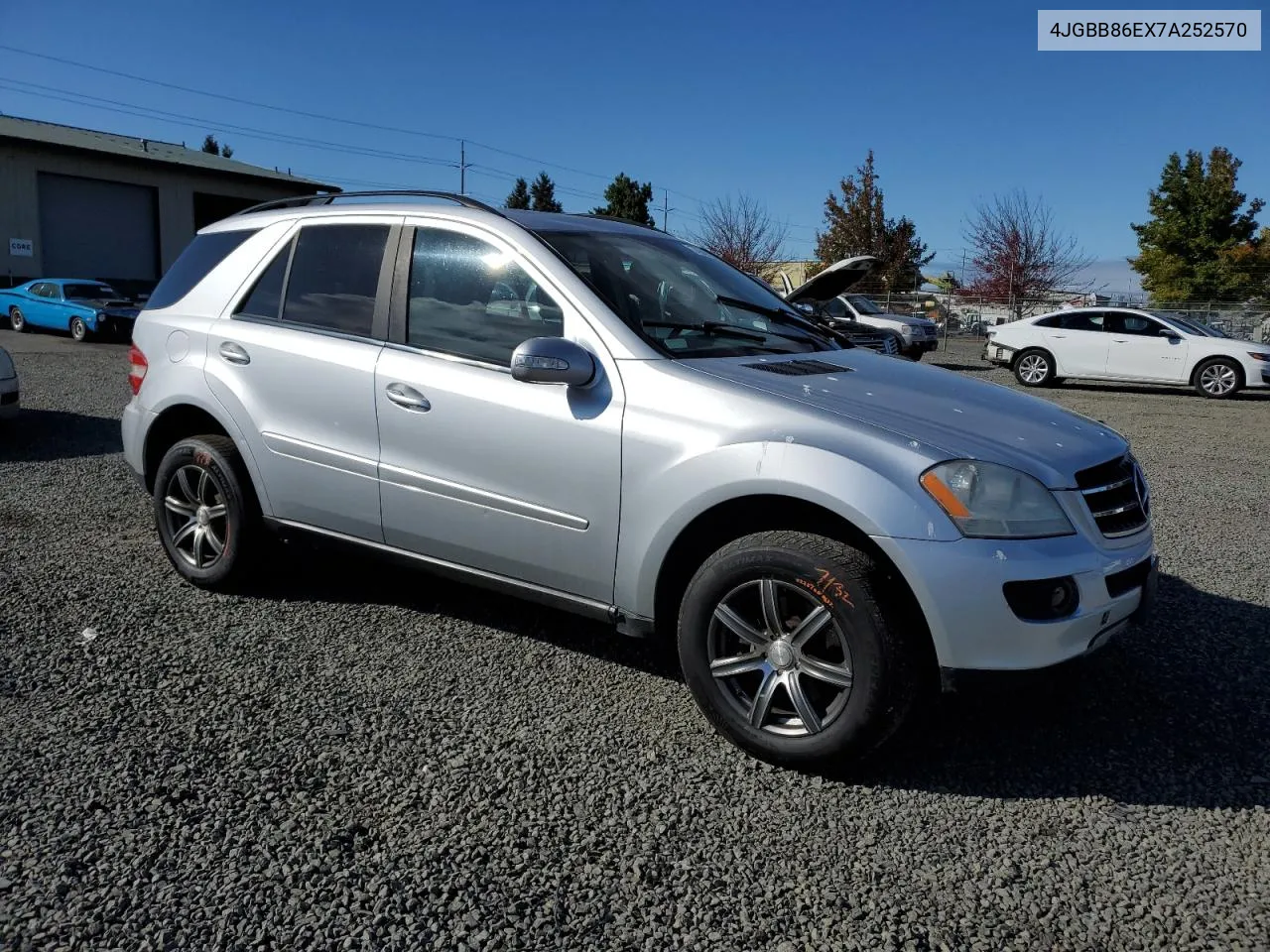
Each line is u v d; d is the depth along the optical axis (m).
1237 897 2.54
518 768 3.12
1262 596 4.98
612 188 47.41
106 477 7.15
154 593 4.61
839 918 2.44
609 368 3.41
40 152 30.86
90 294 22.09
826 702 3.16
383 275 4.05
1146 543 3.32
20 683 3.60
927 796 3.02
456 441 3.68
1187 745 3.38
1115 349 17.28
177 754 3.13
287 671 3.78
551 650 4.08
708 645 3.23
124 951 2.24
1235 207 38.47
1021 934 2.39
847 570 2.93
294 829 2.74
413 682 3.73
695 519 3.21
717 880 2.58
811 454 2.99
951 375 4.02
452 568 3.86
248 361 4.30
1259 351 16.11
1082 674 3.93
